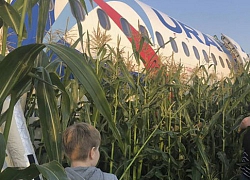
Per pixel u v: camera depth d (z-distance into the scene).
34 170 1.41
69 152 2.42
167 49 13.27
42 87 1.85
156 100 5.10
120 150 4.83
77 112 4.82
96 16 9.64
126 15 11.64
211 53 17.70
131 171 5.06
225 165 5.23
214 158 5.62
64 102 2.00
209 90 6.57
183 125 5.99
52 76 1.86
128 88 5.28
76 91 4.20
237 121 5.37
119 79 4.55
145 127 4.81
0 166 1.46
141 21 12.43
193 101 6.10
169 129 5.18
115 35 10.12
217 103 6.76
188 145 5.29
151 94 4.93
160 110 5.39
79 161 2.41
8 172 1.39
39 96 1.85
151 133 4.99
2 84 1.57
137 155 4.35
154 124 5.35
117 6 11.51
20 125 2.14
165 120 5.27
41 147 4.53
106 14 10.20
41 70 1.79
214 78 7.38
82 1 2.09
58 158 1.89
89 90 1.54
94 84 1.56
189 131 5.11
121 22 10.73
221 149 5.95
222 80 7.00
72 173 2.28
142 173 5.39
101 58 4.87
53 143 1.88
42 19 2.01
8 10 1.84
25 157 2.05
